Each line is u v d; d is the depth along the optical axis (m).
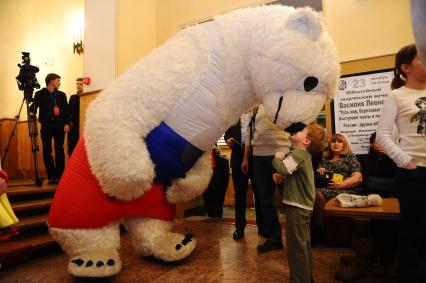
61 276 2.26
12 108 7.49
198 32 2.00
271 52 1.73
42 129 4.49
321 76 1.72
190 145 1.98
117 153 1.78
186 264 2.37
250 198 5.27
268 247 2.63
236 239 3.04
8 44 7.82
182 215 4.22
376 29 3.52
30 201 3.55
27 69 4.18
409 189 1.60
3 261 2.39
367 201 2.04
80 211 2.01
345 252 2.62
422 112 1.60
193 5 4.93
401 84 1.90
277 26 1.79
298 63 1.69
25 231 3.03
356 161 2.98
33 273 2.33
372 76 3.46
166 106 1.89
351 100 3.55
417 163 1.58
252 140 2.84
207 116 1.93
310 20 1.68
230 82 1.90
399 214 1.78
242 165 2.99
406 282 1.61
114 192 1.92
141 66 1.98
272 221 2.69
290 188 1.80
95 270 1.95
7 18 7.91
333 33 3.73
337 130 3.61
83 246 2.07
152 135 1.93
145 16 5.26
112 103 1.88
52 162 4.54
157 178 2.08
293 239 1.75
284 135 2.68
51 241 2.81
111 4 4.94
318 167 3.08
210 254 2.60
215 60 1.91
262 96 1.88
